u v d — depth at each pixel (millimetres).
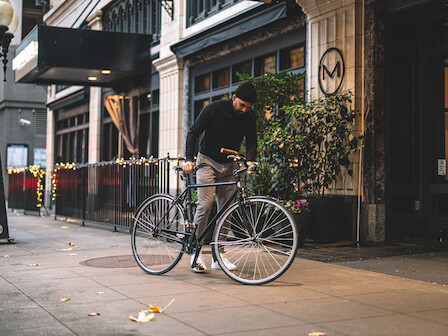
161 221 5465
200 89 12672
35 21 29625
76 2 19734
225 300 4121
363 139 7914
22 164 28594
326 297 4207
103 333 3324
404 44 8227
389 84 8039
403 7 7664
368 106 7934
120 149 16734
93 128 18109
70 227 11078
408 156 8250
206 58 11984
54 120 22859
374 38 7898
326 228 7691
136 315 3734
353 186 7973
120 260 6230
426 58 8195
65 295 4367
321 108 8094
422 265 5898
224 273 5273
